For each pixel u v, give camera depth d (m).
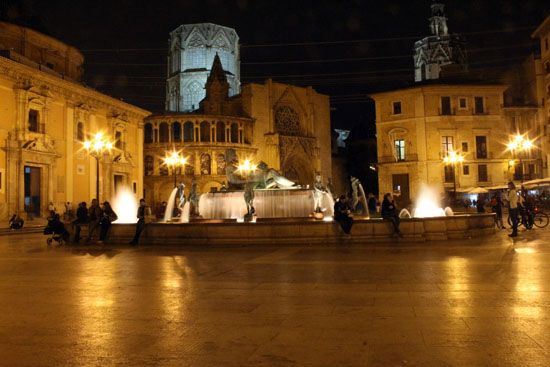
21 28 47.44
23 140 40.31
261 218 22.66
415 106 61.59
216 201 24.78
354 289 8.96
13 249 19.19
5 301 8.38
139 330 6.39
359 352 5.26
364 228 18.16
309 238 18.14
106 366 5.01
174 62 90.31
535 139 62.25
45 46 50.38
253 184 25.66
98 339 6.00
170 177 69.25
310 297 8.32
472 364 4.81
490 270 10.82
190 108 86.94
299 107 85.75
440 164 60.38
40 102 42.59
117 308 7.75
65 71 53.50
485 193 60.00
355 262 12.79
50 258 15.40
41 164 42.66
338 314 7.04
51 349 5.62
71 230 21.95
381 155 63.88
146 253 16.41
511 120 63.19
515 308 7.13
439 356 5.07
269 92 80.94
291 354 5.24
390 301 7.83
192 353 5.36
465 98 61.28
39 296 8.83
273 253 15.45
